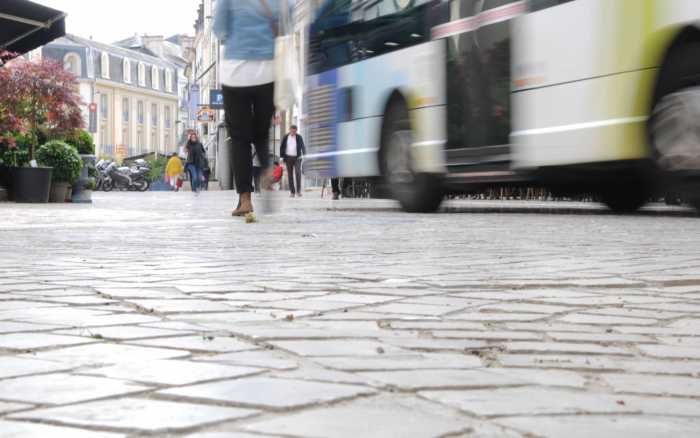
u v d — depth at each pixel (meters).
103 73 103.44
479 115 10.98
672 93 8.74
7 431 1.41
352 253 5.47
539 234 7.29
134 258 5.11
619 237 6.87
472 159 11.08
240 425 1.44
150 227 8.45
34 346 2.24
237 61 8.95
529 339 2.46
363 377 1.87
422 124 11.84
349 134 13.27
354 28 13.17
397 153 12.38
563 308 3.10
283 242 6.45
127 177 47.84
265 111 9.21
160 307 3.05
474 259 5.04
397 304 3.18
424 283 3.84
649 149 8.99
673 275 4.17
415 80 11.91
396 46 12.30
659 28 8.70
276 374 1.89
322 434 1.38
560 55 9.81
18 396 1.66
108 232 7.68
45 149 18.38
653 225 8.45
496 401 1.66
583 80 9.54
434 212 12.27
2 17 15.15
